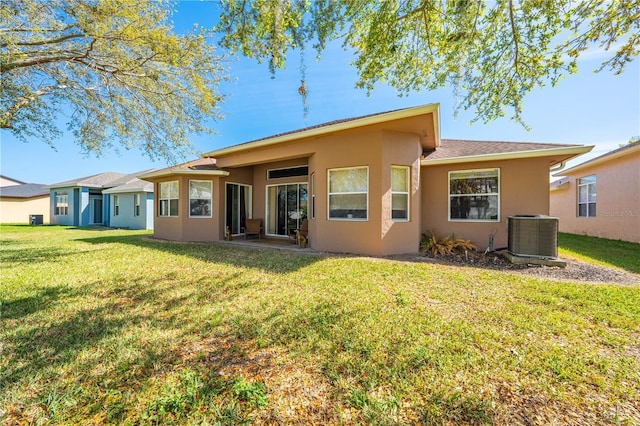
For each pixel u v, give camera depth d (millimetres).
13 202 26250
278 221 11703
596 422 1844
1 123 5797
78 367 2420
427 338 2879
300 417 1885
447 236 8797
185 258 7094
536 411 1929
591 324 3268
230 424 1820
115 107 7160
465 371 2350
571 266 6500
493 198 8492
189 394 2068
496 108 5453
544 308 3729
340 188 8109
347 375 2307
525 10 4320
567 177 15633
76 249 8688
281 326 3160
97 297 4184
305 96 5793
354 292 4316
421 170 9344
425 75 5461
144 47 6062
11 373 2328
